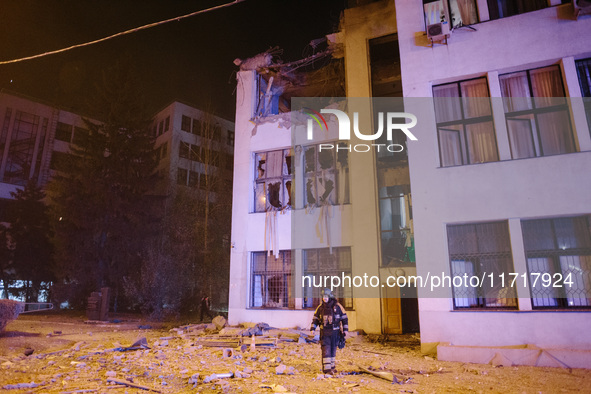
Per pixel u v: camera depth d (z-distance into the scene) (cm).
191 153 3706
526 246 953
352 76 1555
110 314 2442
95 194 2762
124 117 2991
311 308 1434
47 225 3134
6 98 3594
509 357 844
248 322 1477
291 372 738
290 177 1609
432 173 1051
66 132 3853
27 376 652
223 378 674
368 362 873
